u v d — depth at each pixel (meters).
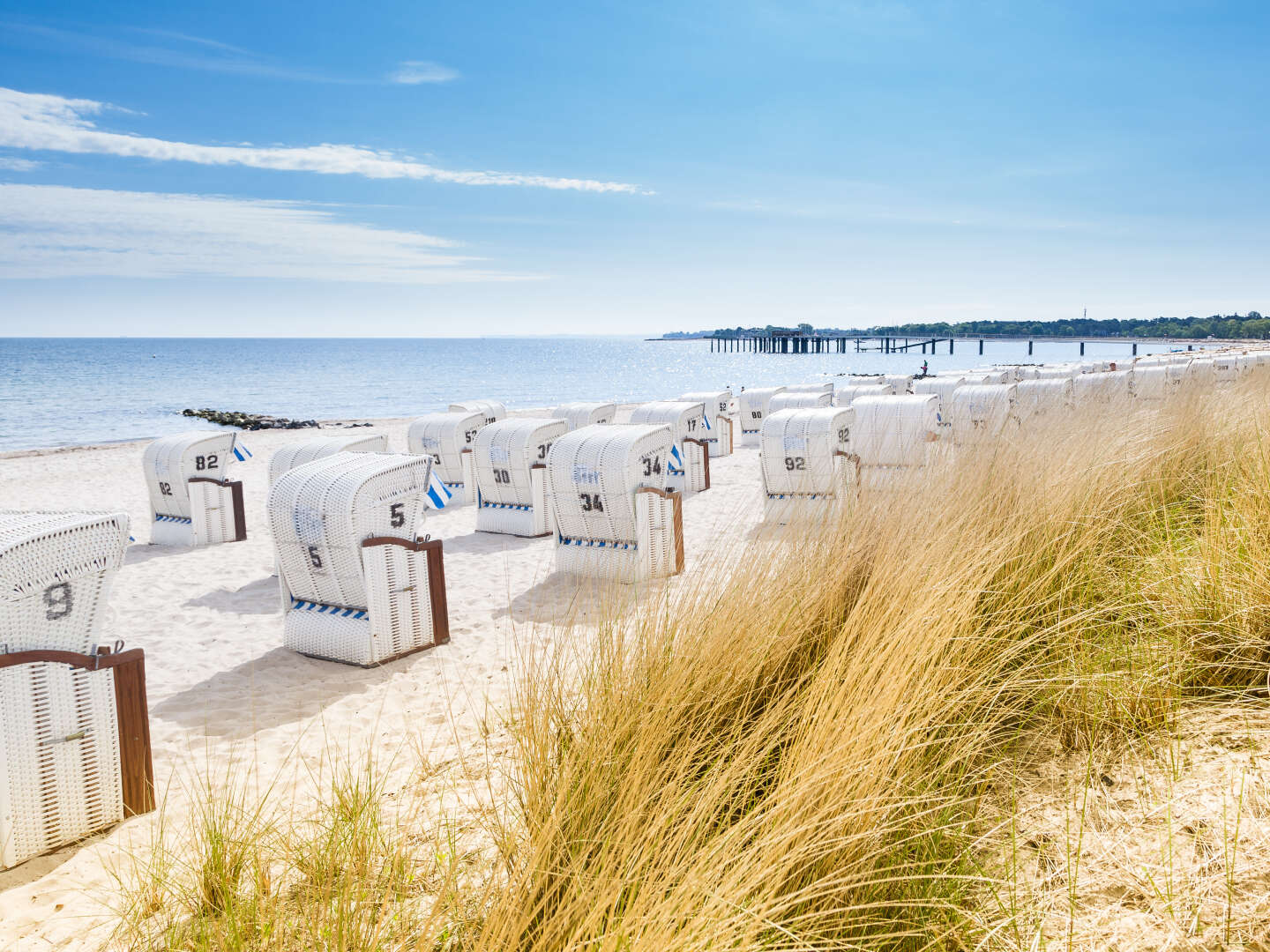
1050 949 1.55
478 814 2.51
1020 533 3.06
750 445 16.25
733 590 2.66
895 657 2.06
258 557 7.92
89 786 2.87
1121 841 1.82
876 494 3.35
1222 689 2.40
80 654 2.84
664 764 1.94
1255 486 3.34
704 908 1.40
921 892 1.68
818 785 1.70
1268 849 1.68
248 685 4.56
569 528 6.66
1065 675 2.39
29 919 2.35
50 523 2.82
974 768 2.13
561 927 1.52
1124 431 4.57
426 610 5.01
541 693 2.51
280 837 2.39
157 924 2.16
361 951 1.74
